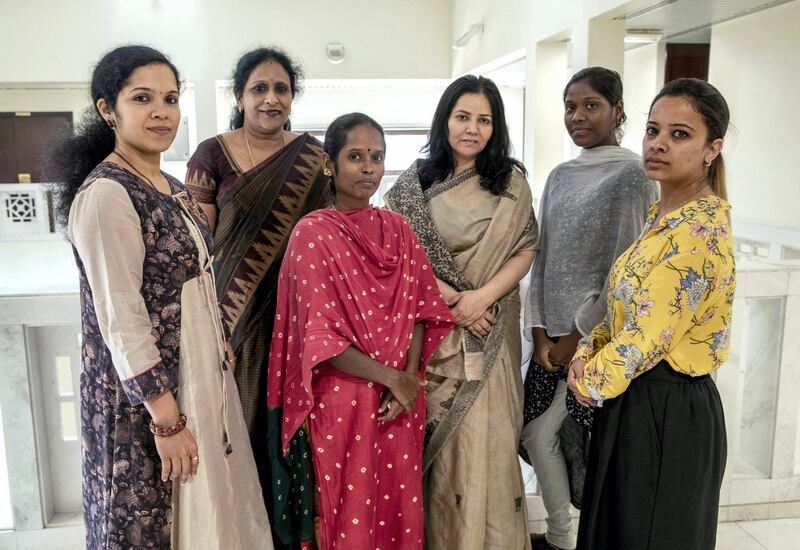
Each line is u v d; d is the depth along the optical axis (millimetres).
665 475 1473
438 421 1917
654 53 3971
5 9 6336
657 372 1484
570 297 1943
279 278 1690
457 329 1885
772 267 2484
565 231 1972
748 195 3734
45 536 2232
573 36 3736
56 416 2273
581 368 1591
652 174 1482
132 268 1332
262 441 1932
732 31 3686
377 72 6973
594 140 2010
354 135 1628
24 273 7629
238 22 6602
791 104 3342
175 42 6531
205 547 1460
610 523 1559
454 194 1904
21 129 7238
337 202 1719
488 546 1948
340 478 1641
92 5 6398
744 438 2635
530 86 4566
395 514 1721
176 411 1387
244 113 2006
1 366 2135
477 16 5965
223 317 1909
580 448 2131
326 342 1540
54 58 6438
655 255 1432
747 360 2564
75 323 2156
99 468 1448
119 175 1348
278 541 1874
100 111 1417
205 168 1960
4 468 2445
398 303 1668
